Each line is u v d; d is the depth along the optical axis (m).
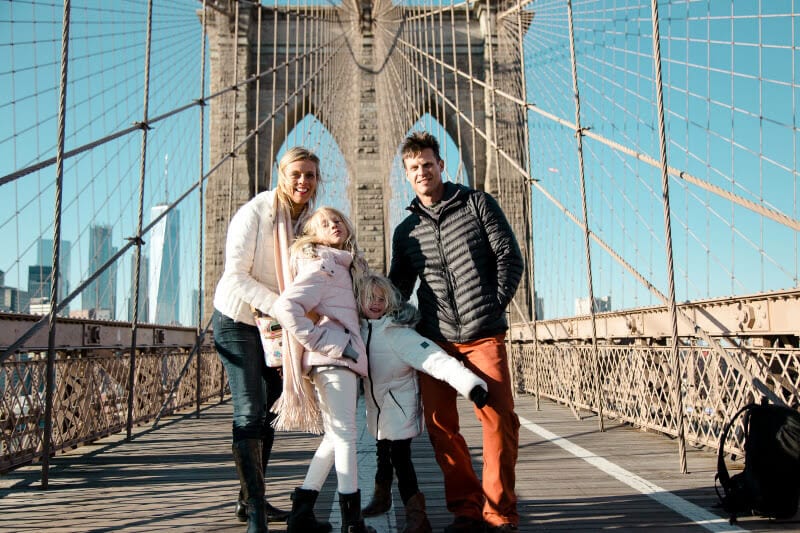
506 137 19.64
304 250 2.70
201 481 3.90
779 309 3.50
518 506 3.15
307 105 20.55
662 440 5.03
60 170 3.96
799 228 3.08
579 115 5.58
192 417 7.51
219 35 20.38
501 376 2.72
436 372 2.66
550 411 7.25
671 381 4.97
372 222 20.22
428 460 4.62
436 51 21.27
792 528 2.68
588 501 3.20
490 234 2.79
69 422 4.97
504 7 20.23
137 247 5.45
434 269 2.86
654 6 3.98
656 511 2.98
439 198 2.92
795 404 3.36
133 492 3.62
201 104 7.67
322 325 2.65
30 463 4.43
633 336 5.76
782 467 2.74
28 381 4.35
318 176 2.93
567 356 7.75
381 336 2.83
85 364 5.29
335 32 21.02
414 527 2.67
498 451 2.65
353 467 2.61
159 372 7.42
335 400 2.62
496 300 2.79
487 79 20.03
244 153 19.55
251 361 2.79
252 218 2.81
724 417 4.19
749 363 3.83
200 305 8.32
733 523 2.76
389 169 18.80
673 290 3.96
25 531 2.82
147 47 5.57
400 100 19.25
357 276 2.77
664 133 3.99
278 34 20.86
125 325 6.20
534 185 8.02
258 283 2.73
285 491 3.58
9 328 4.05
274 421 2.72
